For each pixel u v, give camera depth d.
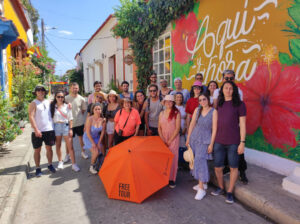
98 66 17.97
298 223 2.47
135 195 3.24
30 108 4.19
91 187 3.91
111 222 2.86
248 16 4.41
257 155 4.29
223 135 3.21
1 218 2.67
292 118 3.64
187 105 4.46
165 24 7.35
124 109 4.38
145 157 3.39
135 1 8.05
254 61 4.33
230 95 3.21
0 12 7.02
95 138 4.57
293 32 3.59
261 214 2.96
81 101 5.39
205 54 5.75
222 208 3.15
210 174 4.04
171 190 3.77
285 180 3.26
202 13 5.76
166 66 7.81
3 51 7.27
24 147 5.79
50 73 17.31
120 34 9.03
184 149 4.61
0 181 3.72
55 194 3.66
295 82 3.58
